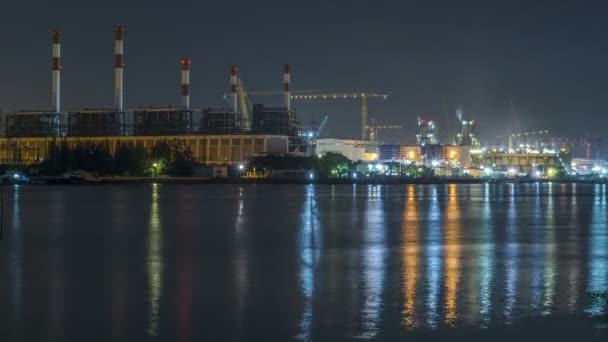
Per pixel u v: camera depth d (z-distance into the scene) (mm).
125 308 29562
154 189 173000
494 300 30781
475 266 40531
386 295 31906
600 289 33219
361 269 39406
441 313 28516
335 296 31734
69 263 41844
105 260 43219
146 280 35875
